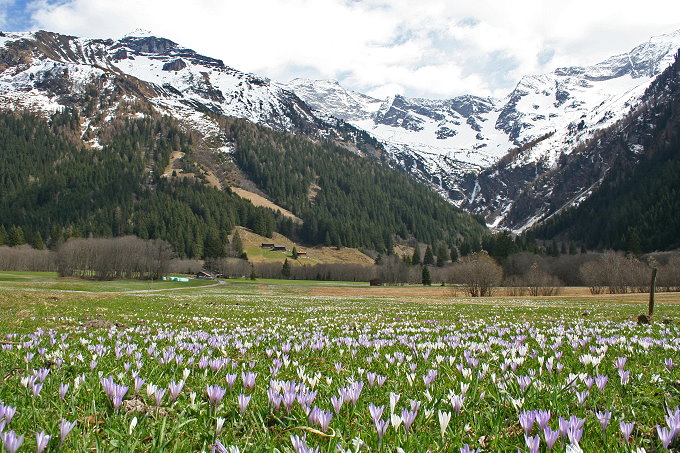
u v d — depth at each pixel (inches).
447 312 1057.5
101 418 156.0
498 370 257.4
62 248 4404.5
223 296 2375.7
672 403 183.2
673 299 2075.5
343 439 133.2
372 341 426.3
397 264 5753.0
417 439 136.1
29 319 636.7
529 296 2834.6
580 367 268.1
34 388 164.7
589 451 129.7
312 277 6683.1
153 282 4333.2
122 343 358.3
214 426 148.6
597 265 3253.0
